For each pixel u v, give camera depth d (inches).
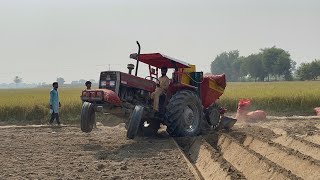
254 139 394.9
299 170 283.1
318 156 331.0
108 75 399.2
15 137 473.4
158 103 421.7
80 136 474.3
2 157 347.6
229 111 773.3
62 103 722.2
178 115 420.8
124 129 538.6
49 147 397.4
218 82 494.0
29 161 329.7
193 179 266.4
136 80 410.9
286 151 316.8
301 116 717.3
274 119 653.3
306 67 3964.1
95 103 388.5
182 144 417.7
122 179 268.5
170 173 282.5
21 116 698.2
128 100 410.0
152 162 319.9
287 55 4360.2
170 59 430.6
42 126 583.5
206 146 346.9
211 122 481.4
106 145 403.9
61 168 302.0
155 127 465.4
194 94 441.7
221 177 261.1
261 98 781.9
